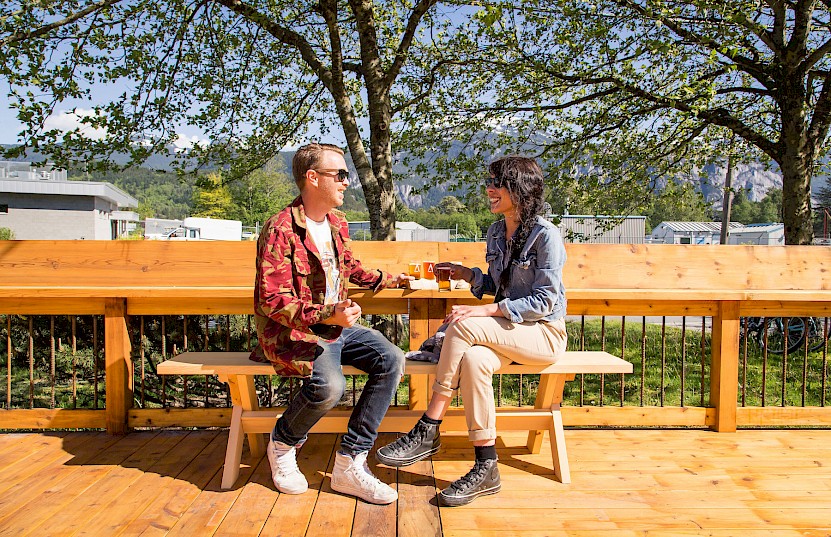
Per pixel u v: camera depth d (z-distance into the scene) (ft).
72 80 20.38
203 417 10.03
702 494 7.70
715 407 10.38
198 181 25.70
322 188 7.48
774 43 24.03
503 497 7.55
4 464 8.57
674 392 19.39
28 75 19.63
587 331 30.94
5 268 9.91
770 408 10.39
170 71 23.59
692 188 28.43
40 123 20.31
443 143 27.81
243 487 7.78
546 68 25.21
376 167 23.38
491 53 24.86
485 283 8.75
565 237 28.32
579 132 28.81
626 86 24.56
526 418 8.28
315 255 7.34
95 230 115.96
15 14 18.83
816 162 28.02
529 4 21.61
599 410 10.22
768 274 10.50
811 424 10.37
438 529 6.61
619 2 21.07
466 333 7.54
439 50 25.68
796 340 24.73
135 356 13.28
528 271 7.85
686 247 10.43
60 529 6.55
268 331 7.20
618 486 7.94
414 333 9.88
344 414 8.21
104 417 10.05
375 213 23.47
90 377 14.02
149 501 7.31
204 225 103.76
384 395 7.46
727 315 10.22
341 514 6.98
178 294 9.39
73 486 7.77
